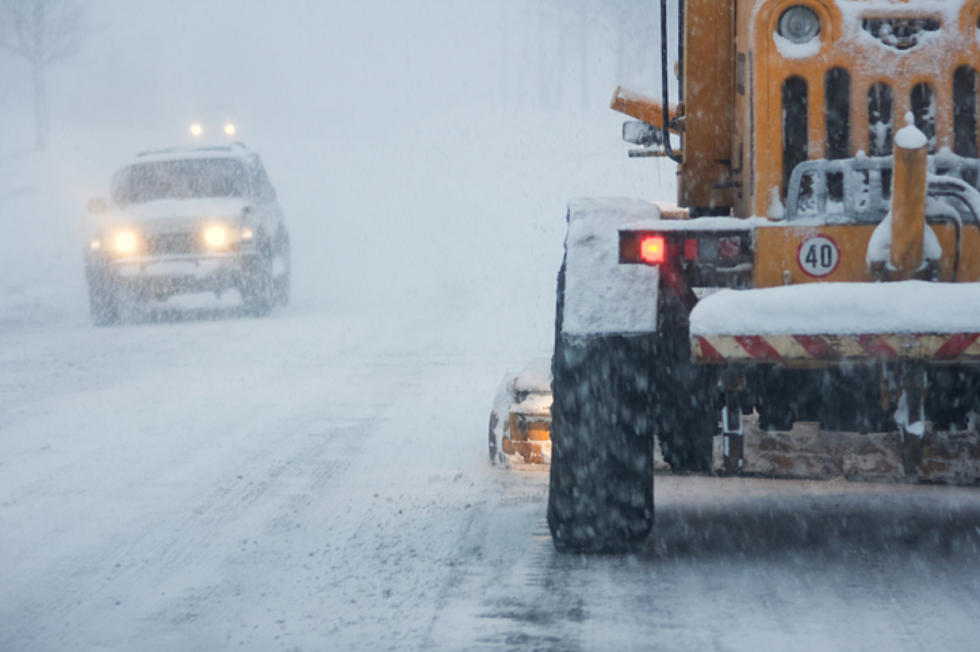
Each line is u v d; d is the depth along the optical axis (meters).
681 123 19.44
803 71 15.38
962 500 19.62
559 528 15.78
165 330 47.69
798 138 15.48
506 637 12.99
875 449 16.98
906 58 15.28
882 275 14.71
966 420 16.66
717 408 16.55
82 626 13.85
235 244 51.03
